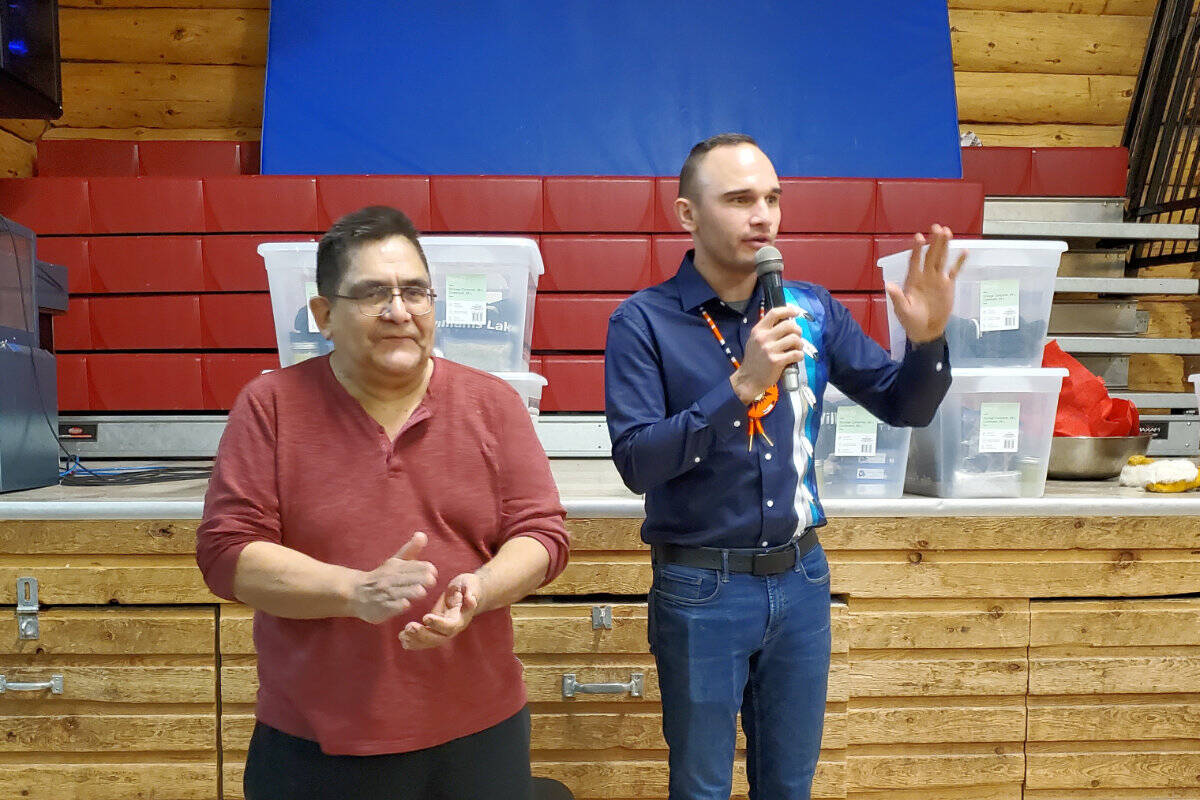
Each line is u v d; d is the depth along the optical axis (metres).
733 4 3.58
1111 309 3.77
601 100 3.46
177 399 3.00
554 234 3.04
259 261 2.99
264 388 1.22
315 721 1.17
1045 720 1.99
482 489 1.24
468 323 1.96
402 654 1.18
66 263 2.98
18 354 2.12
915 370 1.51
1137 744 2.02
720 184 1.43
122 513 1.88
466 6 3.50
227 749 1.90
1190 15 3.96
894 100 3.54
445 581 1.20
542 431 2.98
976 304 1.99
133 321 3.00
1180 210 4.18
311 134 3.37
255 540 1.15
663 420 1.42
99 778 1.89
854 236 3.07
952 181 3.08
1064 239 3.78
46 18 2.87
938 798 1.99
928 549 1.97
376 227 1.19
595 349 3.03
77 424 2.96
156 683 1.89
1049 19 4.11
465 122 3.41
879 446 1.99
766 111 3.49
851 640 1.97
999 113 4.14
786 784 1.53
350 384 1.23
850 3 3.62
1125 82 4.17
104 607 1.90
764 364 1.29
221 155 3.51
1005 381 1.97
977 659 1.98
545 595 2.00
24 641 1.88
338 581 1.08
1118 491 2.15
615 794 1.95
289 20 3.46
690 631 1.47
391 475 1.19
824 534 1.96
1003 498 1.98
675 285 1.56
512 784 1.25
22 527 1.88
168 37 3.80
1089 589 1.98
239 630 1.89
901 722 1.98
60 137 3.79
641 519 1.93
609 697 1.95
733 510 1.47
